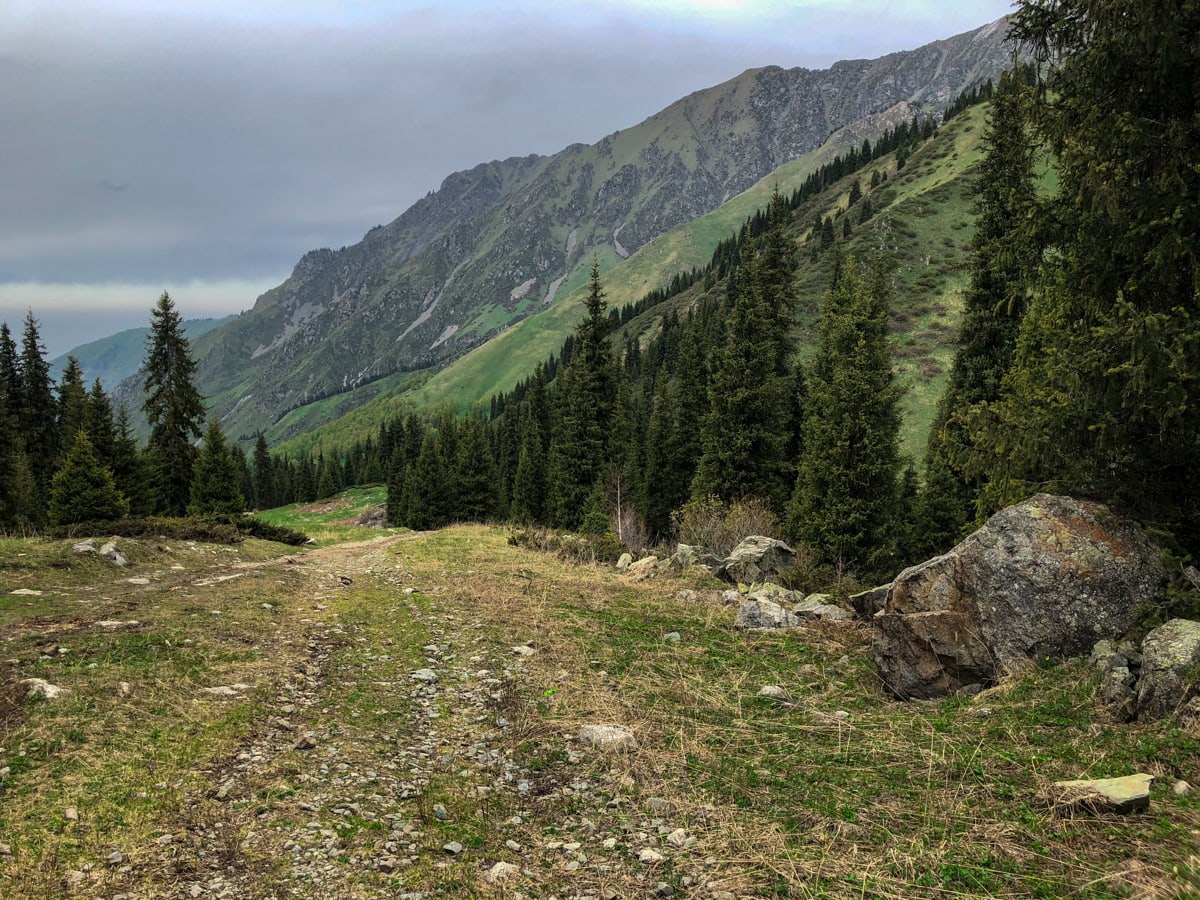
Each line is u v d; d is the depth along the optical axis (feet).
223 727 23.75
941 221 374.84
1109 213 25.59
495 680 32.07
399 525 241.96
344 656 35.27
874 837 16.80
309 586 53.72
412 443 308.19
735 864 16.22
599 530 110.22
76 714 22.91
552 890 15.53
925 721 23.94
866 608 41.65
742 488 103.14
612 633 40.32
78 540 57.82
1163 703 19.58
